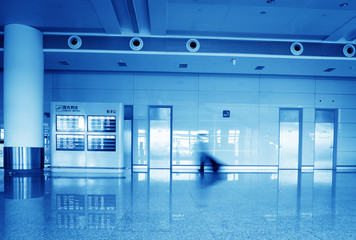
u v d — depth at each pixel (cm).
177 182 834
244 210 471
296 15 800
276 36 974
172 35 969
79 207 477
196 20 844
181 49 974
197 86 1284
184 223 389
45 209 459
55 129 958
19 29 877
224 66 1141
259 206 503
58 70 1247
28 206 480
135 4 767
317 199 577
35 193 605
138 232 349
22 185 724
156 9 750
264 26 886
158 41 969
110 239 323
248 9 766
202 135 1283
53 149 955
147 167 1267
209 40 982
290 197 598
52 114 960
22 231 350
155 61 1070
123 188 696
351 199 579
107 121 965
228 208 485
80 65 1148
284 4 735
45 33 949
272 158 1302
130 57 1018
